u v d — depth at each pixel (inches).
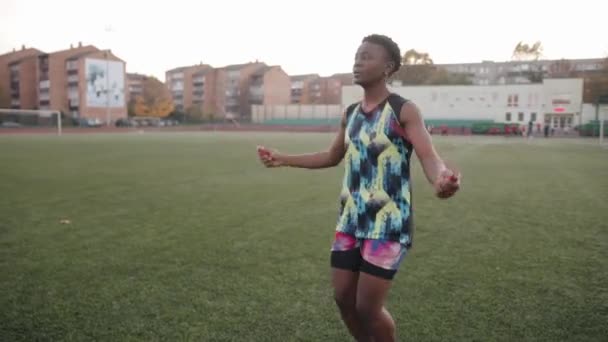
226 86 3858.3
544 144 1236.5
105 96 3046.3
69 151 841.5
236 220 277.7
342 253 100.3
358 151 96.6
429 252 211.6
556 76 3095.5
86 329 133.3
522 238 237.6
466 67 4037.9
